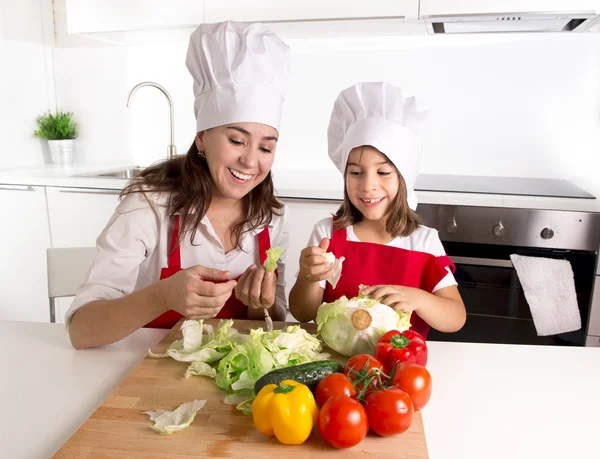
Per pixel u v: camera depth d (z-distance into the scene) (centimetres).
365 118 120
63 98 272
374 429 67
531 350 100
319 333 96
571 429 73
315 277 105
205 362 87
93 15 226
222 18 215
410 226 125
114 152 272
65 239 226
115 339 95
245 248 128
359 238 129
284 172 245
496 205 187
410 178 123
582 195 188
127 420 71
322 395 72
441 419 75
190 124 262
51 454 66
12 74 243
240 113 104
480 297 194
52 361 92
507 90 231
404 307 99
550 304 186
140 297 92
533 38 224
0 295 238
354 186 119
